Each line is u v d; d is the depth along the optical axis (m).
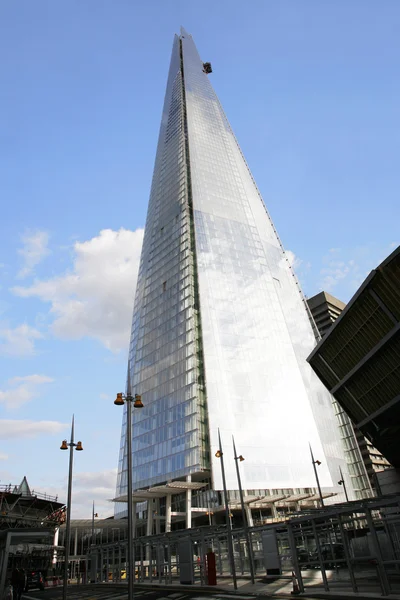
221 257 104.81
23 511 65.81
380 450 36.31
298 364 97.75
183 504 79.69
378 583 22.28
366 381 31.19
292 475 79.25
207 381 82.69
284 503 81.50
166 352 95.19
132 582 18.25
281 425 84.50
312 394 96.06
